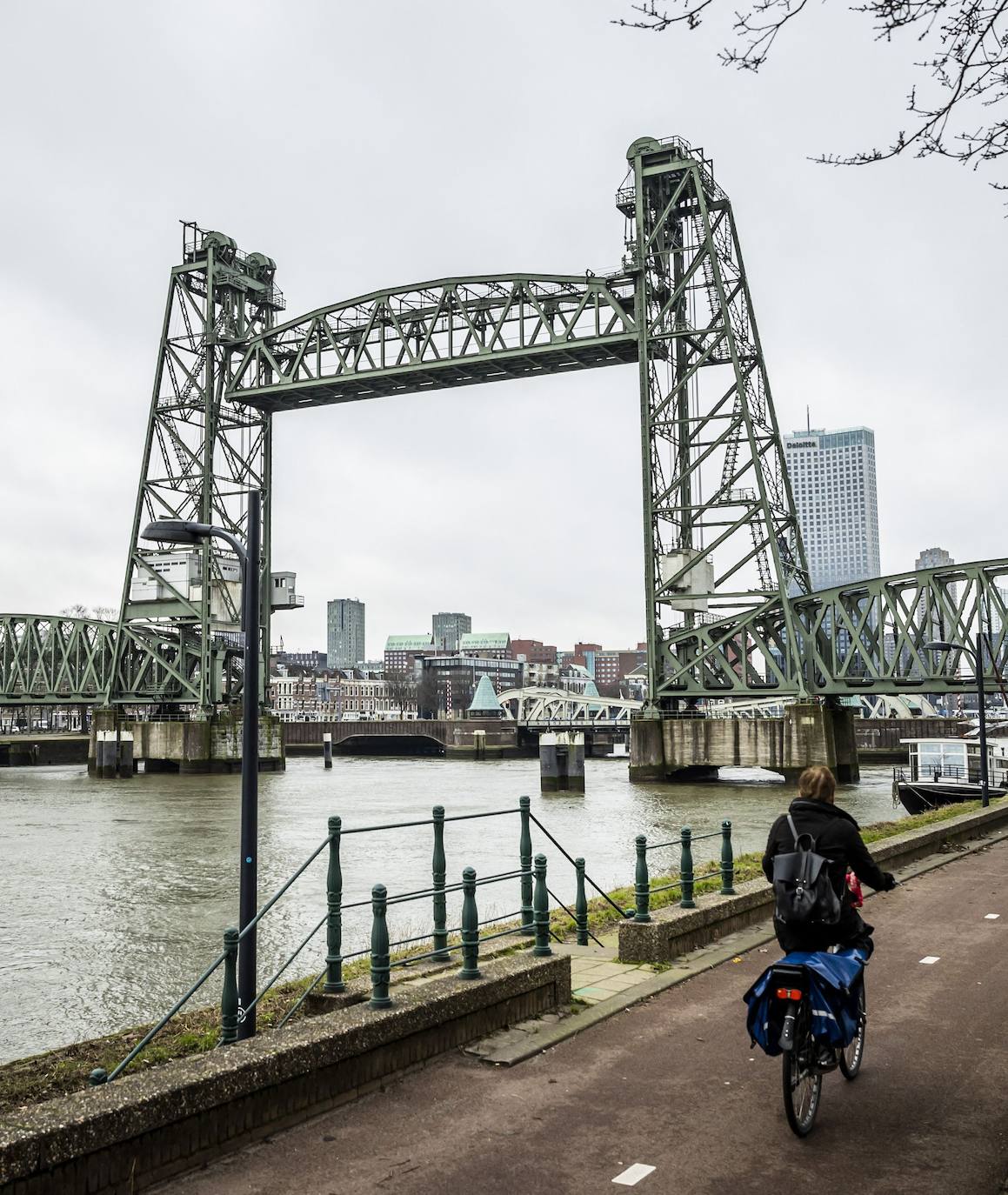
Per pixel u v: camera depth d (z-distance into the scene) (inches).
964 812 1234.6
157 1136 309.7
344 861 1897.1
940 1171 313.4
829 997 347.9
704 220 3599.9
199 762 4429.1
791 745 3513.8
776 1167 317.4
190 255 4343.0
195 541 488.1
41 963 1186.0
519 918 943.0
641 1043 434.9
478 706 6530.5
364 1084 378.3
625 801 3115.2
